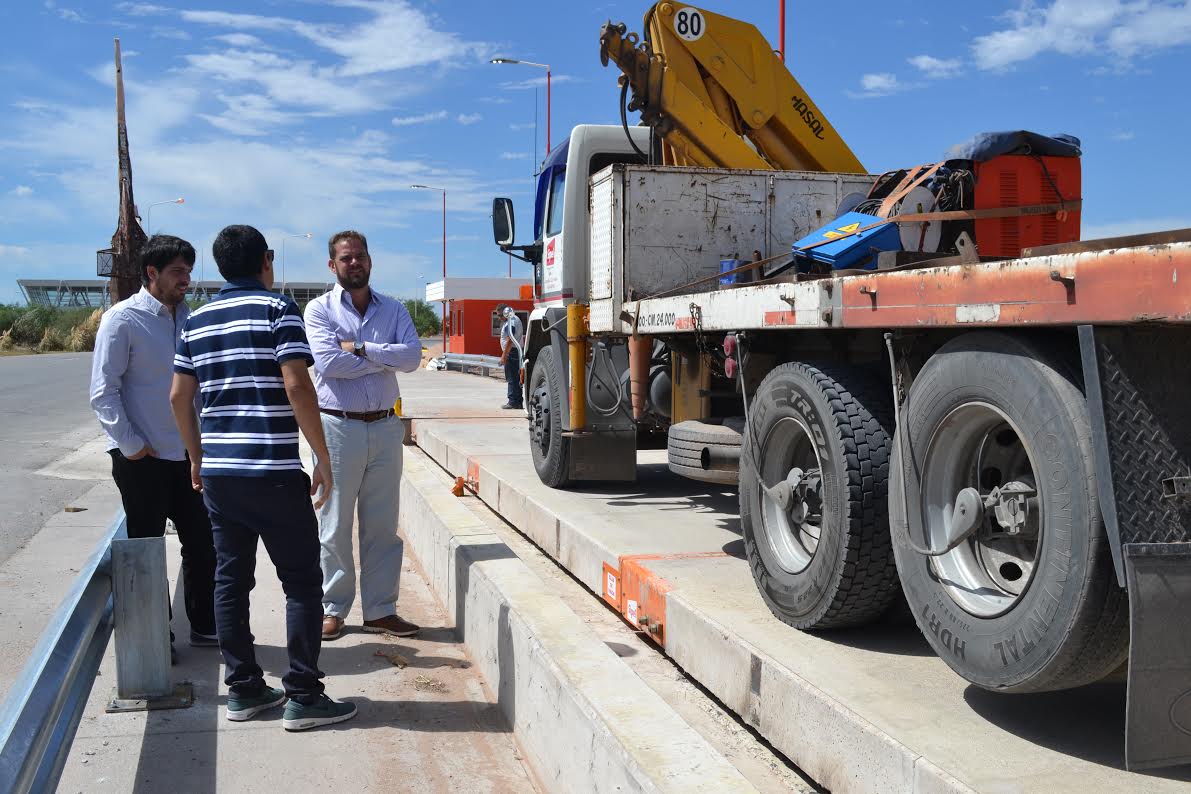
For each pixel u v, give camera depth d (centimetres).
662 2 661
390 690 443
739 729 383
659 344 632
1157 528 242
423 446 1212
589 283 741
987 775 258
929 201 446
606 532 585
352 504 511
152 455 466
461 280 3812
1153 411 247
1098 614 250
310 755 373
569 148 795
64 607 318
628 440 734
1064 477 257
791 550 408
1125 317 234
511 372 1572
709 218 611
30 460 1145
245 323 400
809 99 700
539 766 353
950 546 303
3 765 214
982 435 309
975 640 293
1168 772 260
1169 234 227
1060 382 262
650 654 473
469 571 487
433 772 362
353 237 500
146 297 465
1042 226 459
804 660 354
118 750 374
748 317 434
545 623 382
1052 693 320
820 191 629
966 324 289
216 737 389
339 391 502
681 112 659
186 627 538
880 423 363
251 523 394
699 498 718
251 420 395
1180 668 239
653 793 249
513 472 861
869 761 289
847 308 353
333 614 513
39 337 6525
